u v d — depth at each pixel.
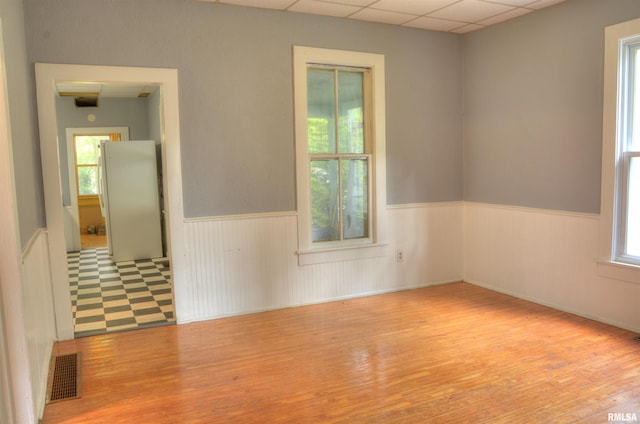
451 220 5.21
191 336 3.77
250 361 3.29
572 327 3.80
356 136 4.77
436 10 4.25
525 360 3.21
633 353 3.28
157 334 3.83
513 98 4.56
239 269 4.24
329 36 4.43
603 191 3.80
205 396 2.81
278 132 4.30
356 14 4.36
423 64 4.91
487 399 2.71
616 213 3.76
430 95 4.98
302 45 4.32
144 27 3.78
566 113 4.08
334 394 2.80
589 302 3.99
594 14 3.80
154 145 6.92
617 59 3.65
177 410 2.66
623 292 3.73
